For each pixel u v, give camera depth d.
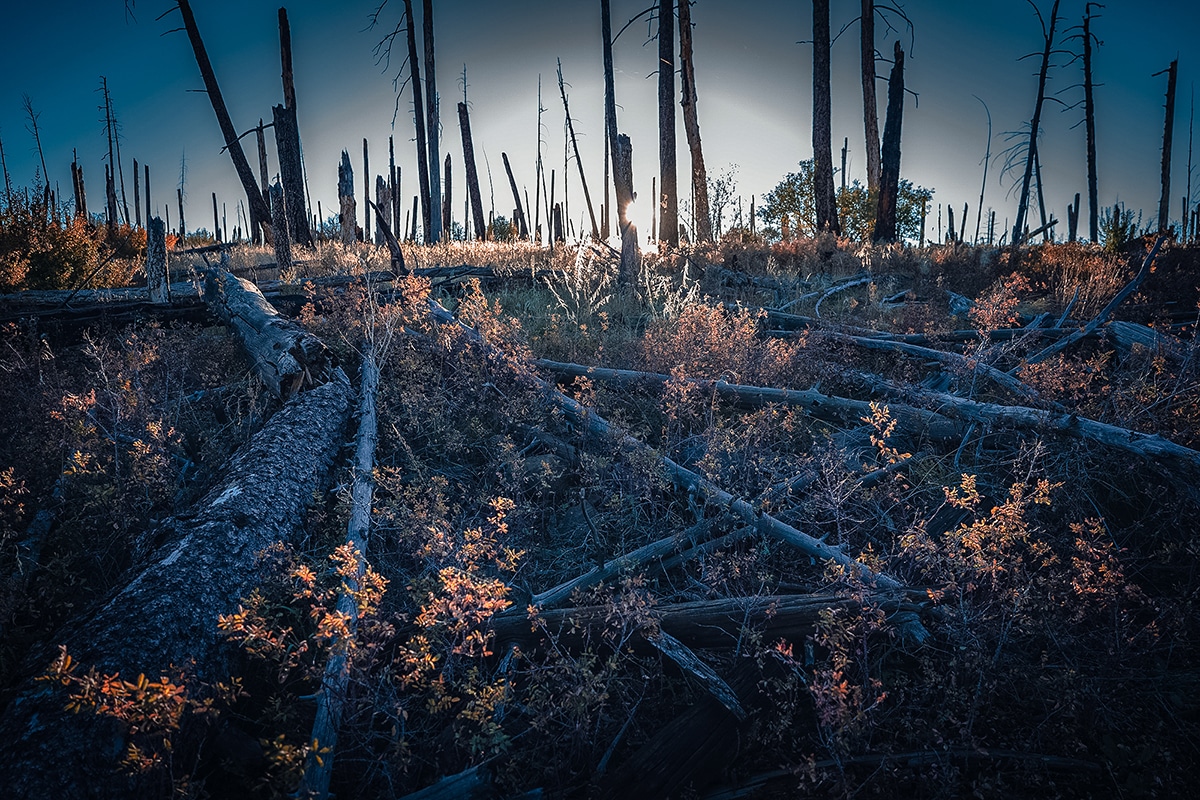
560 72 24.28
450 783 2.36
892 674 3.00
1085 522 3.70
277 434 4.21
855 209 29.27
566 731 2.62
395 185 32.03
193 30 15.97
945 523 3.78
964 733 2.58
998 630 2.97
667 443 4.56
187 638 2.70
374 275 8.10
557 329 6.71
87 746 2.21
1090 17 20.27
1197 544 3.48
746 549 3.67
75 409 4.57
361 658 2.39
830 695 2.42
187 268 12.29
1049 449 4.20
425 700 2.76
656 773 2.50
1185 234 14.62
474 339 5.57
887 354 6.11
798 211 32.31
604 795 2.43
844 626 2.85
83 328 6.89
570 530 3.95
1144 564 3.66
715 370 5.46
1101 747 2.68
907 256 11.27
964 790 2.51
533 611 2.84
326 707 2.46
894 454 3.92
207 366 5.88
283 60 19.08
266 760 2.48
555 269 9.68
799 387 5.41
